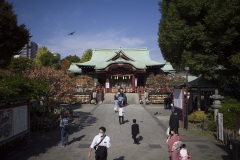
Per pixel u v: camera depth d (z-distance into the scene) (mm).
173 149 10211
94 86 44375
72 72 55312
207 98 29469
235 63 21797
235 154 11562
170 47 27531
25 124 14273
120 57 52531
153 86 39594
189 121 22766
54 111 23750
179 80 37906
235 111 13297
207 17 21844
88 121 23281
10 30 19656
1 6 20031
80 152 13602
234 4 20594
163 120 24203
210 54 23406
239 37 22938
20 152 13523
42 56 84250
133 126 15469
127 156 12977
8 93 12766
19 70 34188
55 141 16016
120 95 36875
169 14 26547
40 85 17109
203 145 15188
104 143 9141
